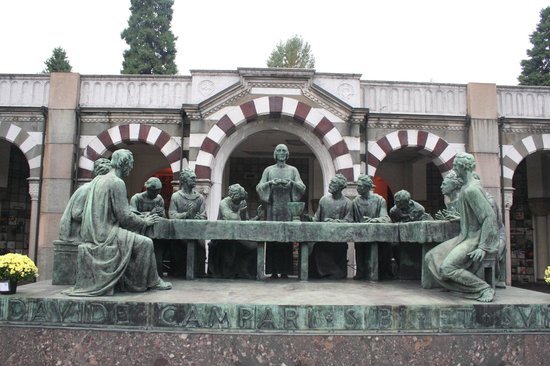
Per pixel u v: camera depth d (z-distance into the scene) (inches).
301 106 560.4
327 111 563.8
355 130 564.7
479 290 213.9
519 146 583.8
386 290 251.6
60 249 259.3
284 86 561.6
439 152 577.6
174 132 573.6
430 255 233.5
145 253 228.8
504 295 231.6
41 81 582.2
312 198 793.6
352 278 327.0
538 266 765.9
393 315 196.5
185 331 194.5
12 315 202.5
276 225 295.3
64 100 570.3
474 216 228.7
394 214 335.6
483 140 577.3
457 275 217.2
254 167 818.8
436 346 194.4
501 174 577.6
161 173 859.4
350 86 580.1
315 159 794.8
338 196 337.1
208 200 555.2
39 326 198.8
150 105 580.1
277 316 195.0
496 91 590.2
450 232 249.6
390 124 577.0
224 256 321.7
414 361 193.0
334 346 191.8
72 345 196.1
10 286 213.0
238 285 271.7
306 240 296.0
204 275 327.0
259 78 557.6
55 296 206.8
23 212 777.6
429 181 795.4
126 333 194.7
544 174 752.3
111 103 580.7
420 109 587.2
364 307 195.9
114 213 229.6
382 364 191.8
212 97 550.3
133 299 204.5
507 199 574.9
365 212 332.5
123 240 222.1
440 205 788.6
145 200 327.0
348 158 559.2
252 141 721.0
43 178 563.8
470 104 581.9
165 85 584.1
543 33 941.2
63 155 562.3
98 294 212.1
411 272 312.5
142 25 1111.6
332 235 296.7
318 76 580.1
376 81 588.1
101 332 195.6
